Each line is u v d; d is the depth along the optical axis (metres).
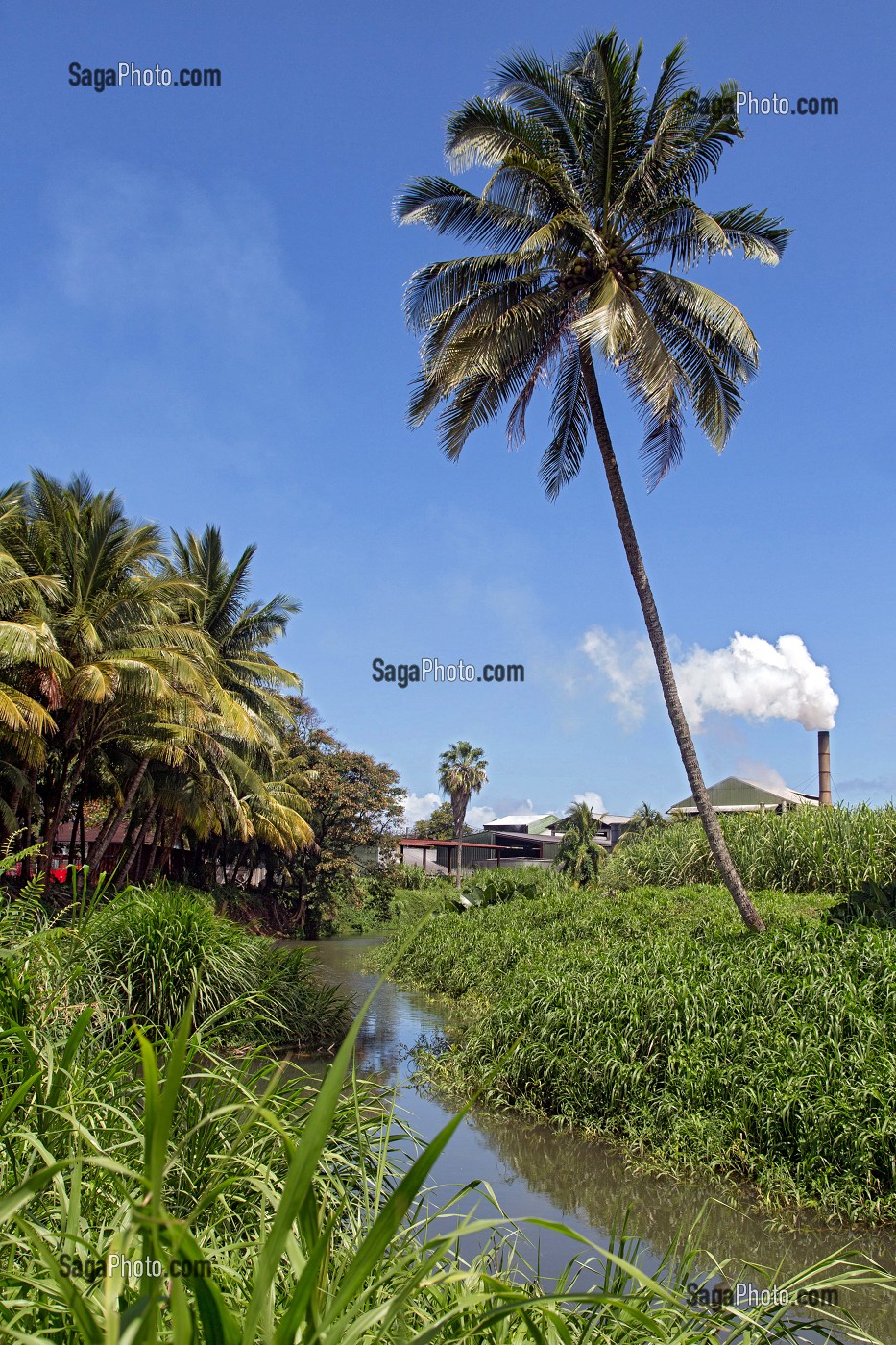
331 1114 1.14
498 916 21.70
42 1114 2.77
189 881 34.03
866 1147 7.30
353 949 30.39
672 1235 6.61
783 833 20.02
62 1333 1.80
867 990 9.38
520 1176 7.89
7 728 17.12
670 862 21.44
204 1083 3.55
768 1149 7.83
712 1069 8.87
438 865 58.22
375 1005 16.80
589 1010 10.64
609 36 12.95
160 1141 1.04
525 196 14.22
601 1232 6.61
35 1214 2.46
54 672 17.30
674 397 13.88
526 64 13.66
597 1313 2.67
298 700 41.78
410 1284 1.44
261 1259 1.12
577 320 13.30
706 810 13.54
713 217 13.77
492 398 15.16
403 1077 11.20
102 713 20.56
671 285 13.66
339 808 39.22
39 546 19.33
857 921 12.09
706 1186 7.67
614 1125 9.12
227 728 23.47
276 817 29.97
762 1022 9.28
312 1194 1.27
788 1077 8.23
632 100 13.48
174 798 26.02
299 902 39.16
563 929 17.62
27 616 17.78
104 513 19.78
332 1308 1.18
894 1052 8.33
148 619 21.08
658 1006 10.09
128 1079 3.67
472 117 13.53
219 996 10.19
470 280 14.48
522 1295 1.66
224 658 28.67
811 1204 7.10
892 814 19.69
